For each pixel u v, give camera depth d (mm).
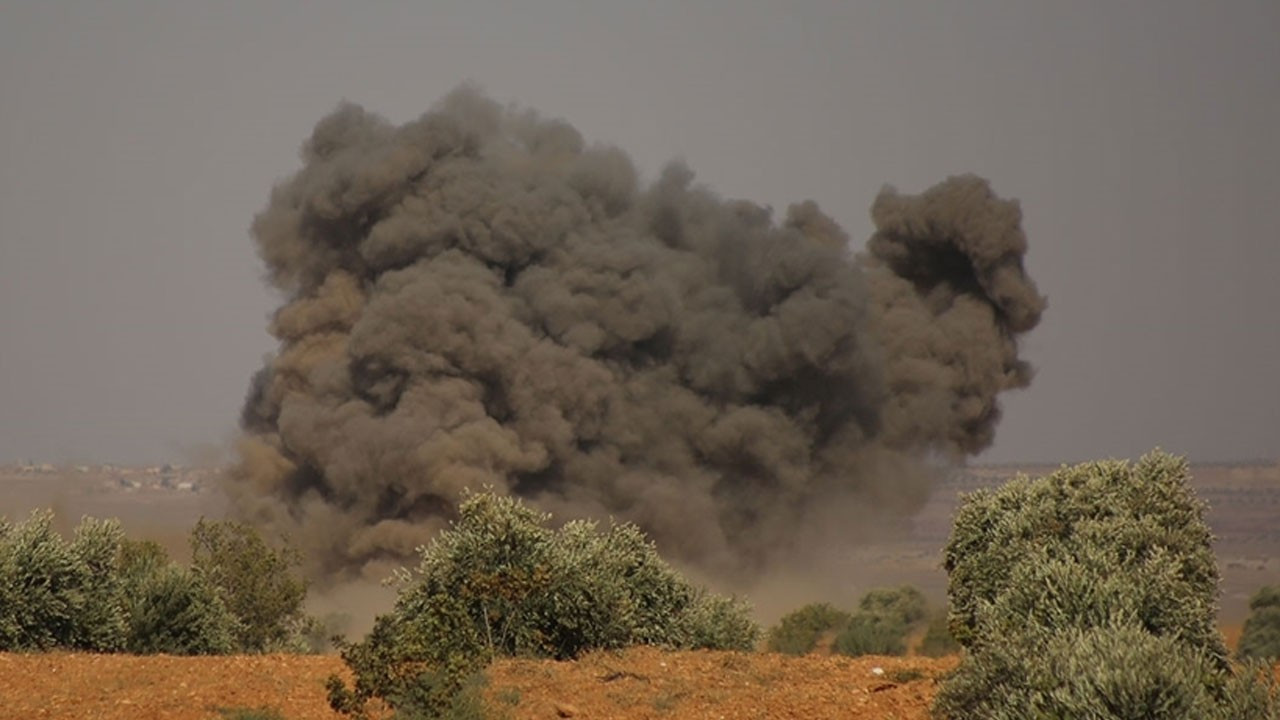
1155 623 66812
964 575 85375
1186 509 82625
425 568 82312
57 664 70250
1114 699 55031
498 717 61094
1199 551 78688
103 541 92562
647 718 61469
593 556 90312
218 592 107125
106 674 67688
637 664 71000
